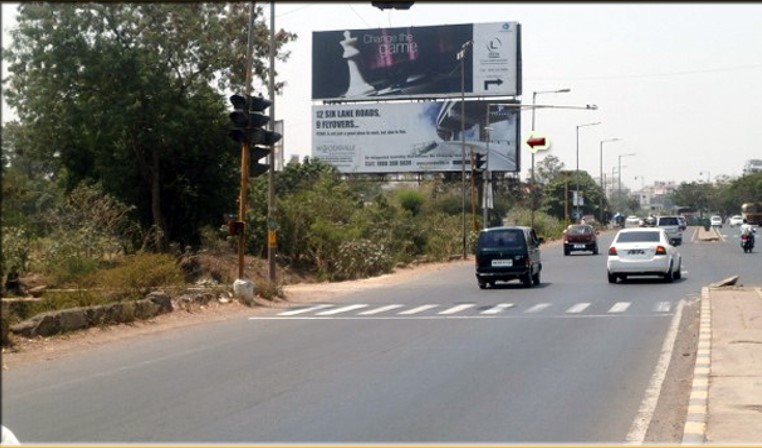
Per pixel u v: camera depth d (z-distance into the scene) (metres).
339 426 9.52
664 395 11.21
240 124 23.11
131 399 11.02
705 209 156.62
